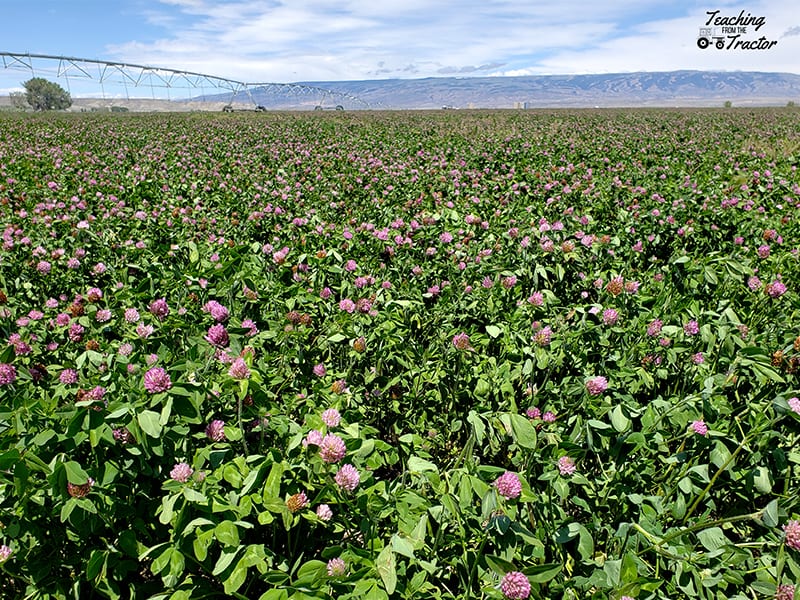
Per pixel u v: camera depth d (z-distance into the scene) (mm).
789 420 3113
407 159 17297
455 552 2500
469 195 10109
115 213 8188
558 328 3990
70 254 5969
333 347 4133
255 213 7836
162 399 2332
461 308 4609
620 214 7371
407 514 2408
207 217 8227
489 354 4254
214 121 44438
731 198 8773
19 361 3592
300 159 16922
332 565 2131
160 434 2287
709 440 2682
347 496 2404
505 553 2166
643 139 24281
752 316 4621
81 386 2834
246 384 2527
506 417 2447
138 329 3350
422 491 2648
